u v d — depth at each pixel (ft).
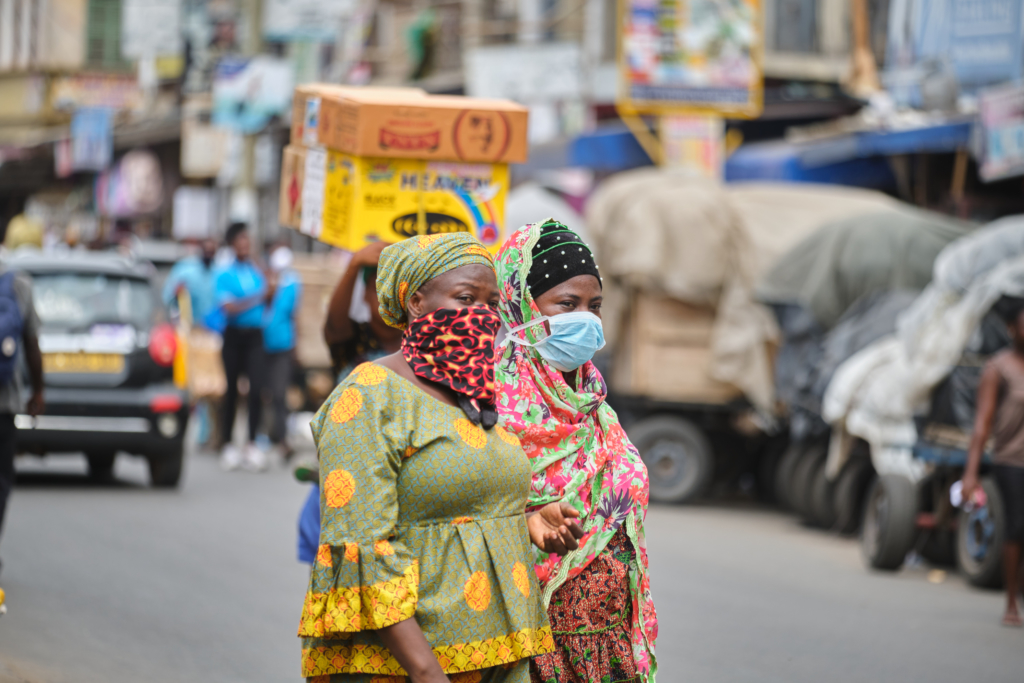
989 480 49.93
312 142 29.68
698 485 71.05
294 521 58.54
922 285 65.10
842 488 62.69
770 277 66.59
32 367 44.47
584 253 19.97
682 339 70.03
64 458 79.71
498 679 17.47
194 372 85.20
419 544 16.89
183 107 179.73
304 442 91.91
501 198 28.17
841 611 45.21
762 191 72.95
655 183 71.82
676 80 92.43
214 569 47.24
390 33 147.33
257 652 36.45
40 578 44.16
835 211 71.31
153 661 34.96
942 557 56.49
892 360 58.13
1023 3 81.82
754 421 70.59
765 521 67.97
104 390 63.46
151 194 189.67
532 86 108.06
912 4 91.35
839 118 109.81
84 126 193.26
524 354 19.79
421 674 16.19
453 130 27.43
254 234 141.18
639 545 20.24
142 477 72.28
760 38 93.56
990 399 45.21
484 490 17.12
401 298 17.60
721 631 41.19
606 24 117.29
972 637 41.86
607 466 20.27
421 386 17.12
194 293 85.56
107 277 65.41
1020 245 52.44
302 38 126.11
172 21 161.48
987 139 73.05
